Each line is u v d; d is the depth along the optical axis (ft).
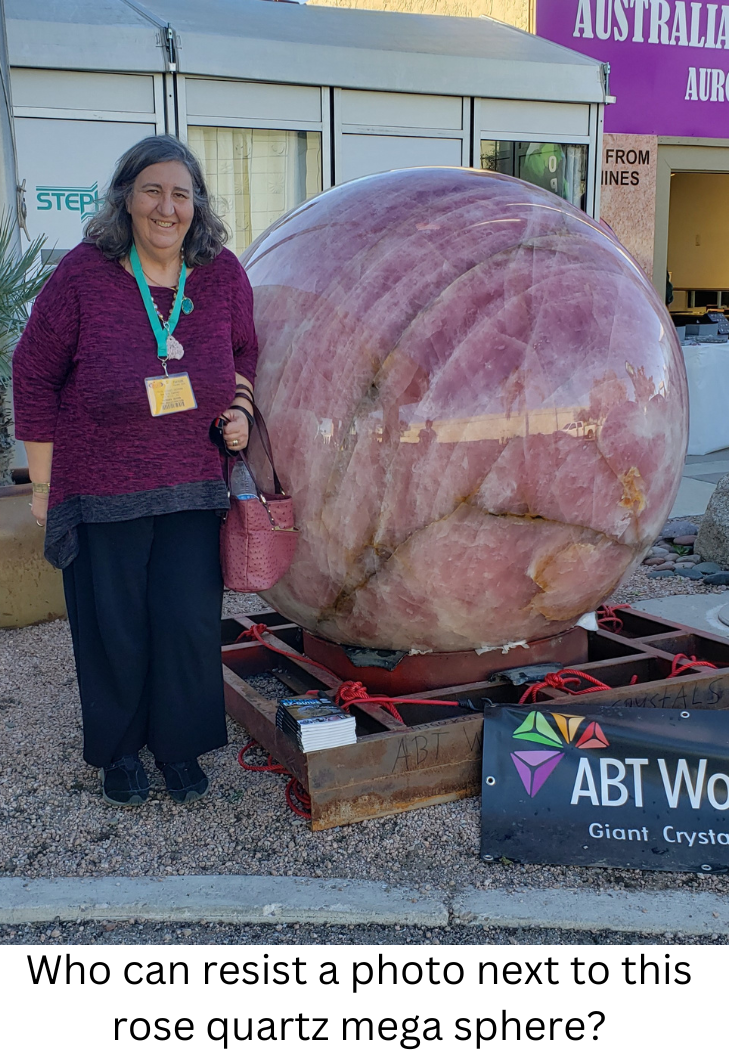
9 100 15.88
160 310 7.77
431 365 7.72
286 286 8.63
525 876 7.60
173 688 8.37
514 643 9.19
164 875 7.61
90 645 8.34
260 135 24.59
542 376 7.81
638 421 8.25
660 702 9.27
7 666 12.44
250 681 11.35
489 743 8.38
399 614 8.56
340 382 7.95
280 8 28.19
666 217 34.55
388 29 28.09
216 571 8.33
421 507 7.88
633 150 33.22
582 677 9.54
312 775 8.05
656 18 32.50
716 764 8.09
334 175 25.35
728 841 7.78
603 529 8.42
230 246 24.94
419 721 9.27
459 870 7.66
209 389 7.79
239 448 8.16
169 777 8.78
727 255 49.55
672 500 9.12
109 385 7.48
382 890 7.38
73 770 9.46
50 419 7.89
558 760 8.21
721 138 34.35
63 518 7.86
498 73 26.45
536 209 8.70
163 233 7.54
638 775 8.11
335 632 9.22
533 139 27.73
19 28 21.38
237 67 23.29
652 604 14.87
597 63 28.07
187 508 7.93
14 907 7.22
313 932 7.03
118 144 22.93
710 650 10.68
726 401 27.94
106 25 22.15
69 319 7.55
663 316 8.92
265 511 8.00
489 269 8.01
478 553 8.10
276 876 7.57
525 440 7.79
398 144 26.02
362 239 8.41
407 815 8.42
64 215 22.71
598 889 7.43
